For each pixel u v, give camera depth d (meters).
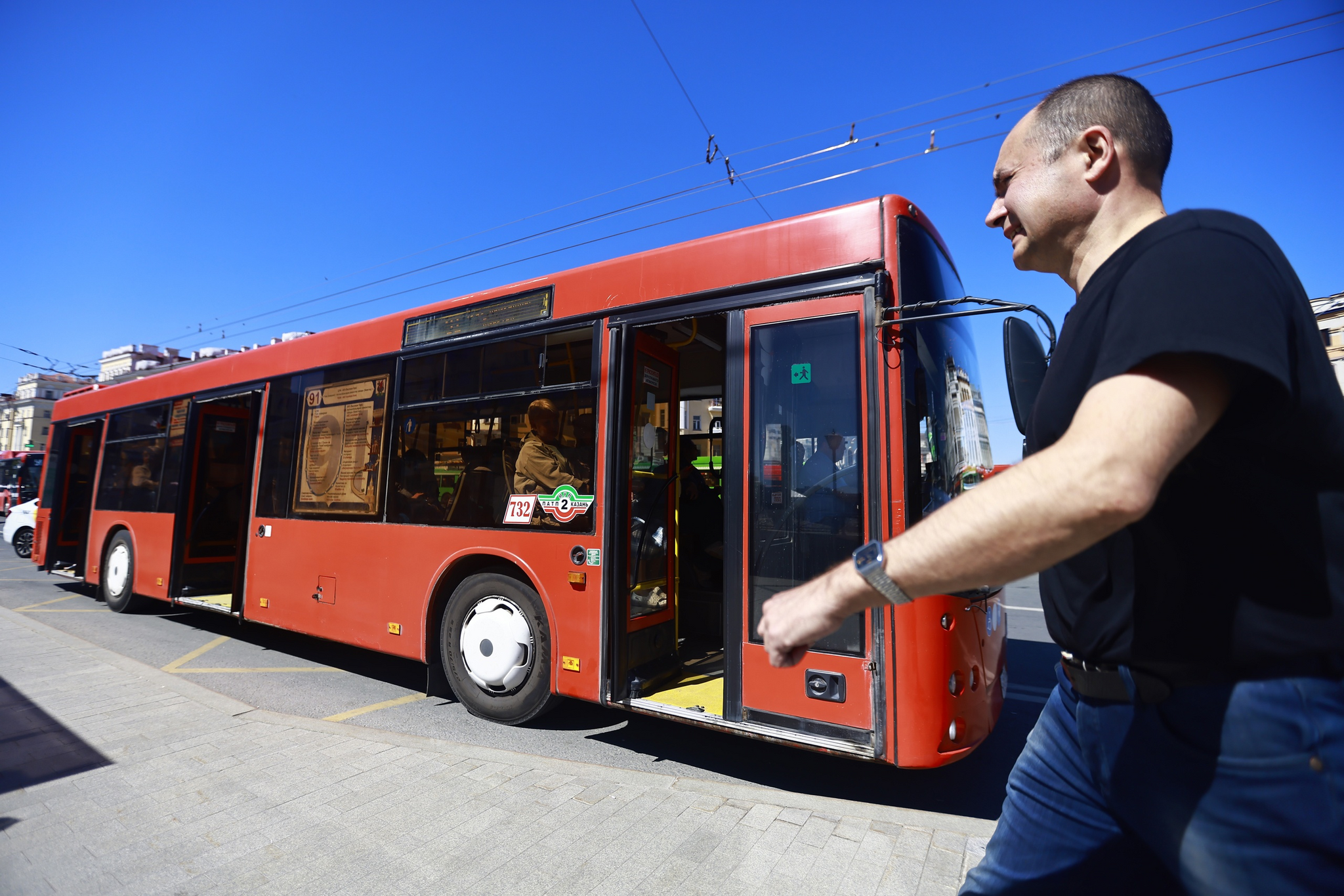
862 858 2.74
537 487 4.30
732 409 3.63
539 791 3.33
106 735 4.01
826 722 3.19
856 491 3.23
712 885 2.56
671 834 2.92
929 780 3.76
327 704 4.91
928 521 0.98
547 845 2.83
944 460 3.27
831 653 3.20
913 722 2.99
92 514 8.82
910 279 3.26
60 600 9.45
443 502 4.79
